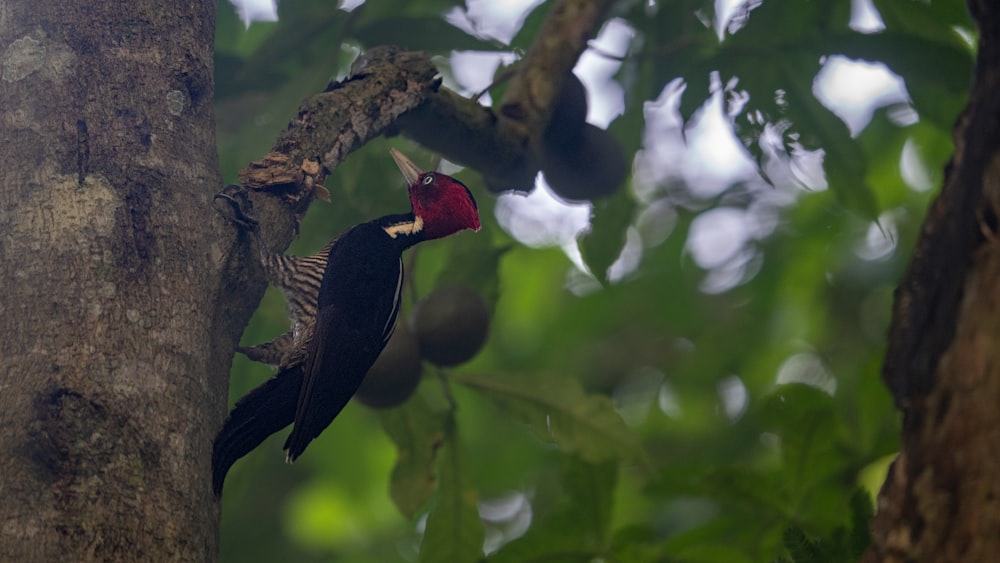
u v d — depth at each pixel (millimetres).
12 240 6684
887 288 17109
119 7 7605
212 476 6574
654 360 19125
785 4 11281
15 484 5848
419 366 9953
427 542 10656
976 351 5039
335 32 11523
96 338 6355
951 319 5250
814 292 17547
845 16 11500
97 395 6156
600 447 9977
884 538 5379
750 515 9297
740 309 17984
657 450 17953
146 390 6336
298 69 11703
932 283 5500
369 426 16609
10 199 6832
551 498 17688
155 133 7281
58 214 6746
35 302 6438
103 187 6887
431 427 10664
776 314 17719
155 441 6211
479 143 9570
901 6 11227
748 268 17797
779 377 17797
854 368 16328
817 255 17391
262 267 7625
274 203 7852
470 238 10992
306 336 9445
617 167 10805
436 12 13047
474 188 12836
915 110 11414
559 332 18641
